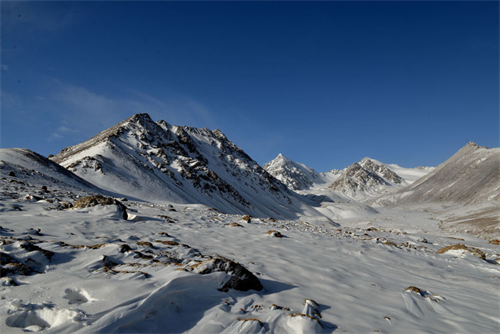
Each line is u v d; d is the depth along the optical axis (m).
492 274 12.52
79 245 8.63
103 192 48.84
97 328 4.11
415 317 6.19
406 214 125.88
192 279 5.98
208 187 103.50
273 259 10.33
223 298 5.93
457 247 16.92
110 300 5.02
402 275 10.52
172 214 20.30
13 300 4.84
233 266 6.83
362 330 5.22
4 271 5.80
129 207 21.50
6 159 38.50
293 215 140.00
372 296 7.33
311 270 9.31
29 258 6.59
